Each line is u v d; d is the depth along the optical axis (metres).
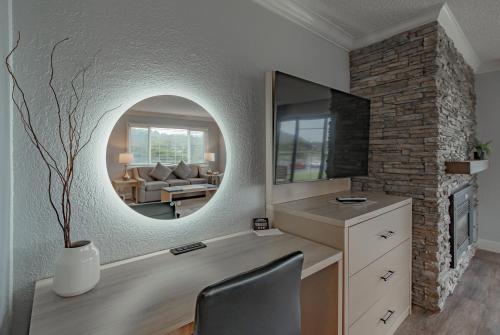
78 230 1.07
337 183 2.34
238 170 1.61
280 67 1.84
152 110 1.25
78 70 1.05
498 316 1.90
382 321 1.61
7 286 0.87
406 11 1.95
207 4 1.44
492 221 3.12
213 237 1.50
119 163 1.17
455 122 2.37
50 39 0.99
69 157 1.03
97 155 1.11
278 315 0.78
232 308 0.67
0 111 0.76
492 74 3.07
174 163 1.34
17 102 0.93
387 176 2.23
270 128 1.62
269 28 1.77
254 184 1.70
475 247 3.13
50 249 1.01
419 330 1.77
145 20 1.22
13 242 0.93
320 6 1.89
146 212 1.25
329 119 1.88
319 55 2.16
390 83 2.21
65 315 0.78
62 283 0.87
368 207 1.64
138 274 1.06
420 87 2.02
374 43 2.32
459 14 2.00
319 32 2.13
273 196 1.77
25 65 0.94
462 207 2.50
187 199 1.39
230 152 1.56
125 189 1.19
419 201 2.02
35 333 0.70
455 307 2.03
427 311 1.98
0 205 0.76
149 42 1.23
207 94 1.45
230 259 1.21
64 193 0.98
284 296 0.79
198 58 1.40
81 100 1.06
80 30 1.05
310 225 1.48
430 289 1.96
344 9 1.92
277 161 1.60
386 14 1.99
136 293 0.91
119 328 0.72
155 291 0.92
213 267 1.12
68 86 1.03
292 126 1.65
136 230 1.23
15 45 0.92
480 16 2.03
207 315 0.63
